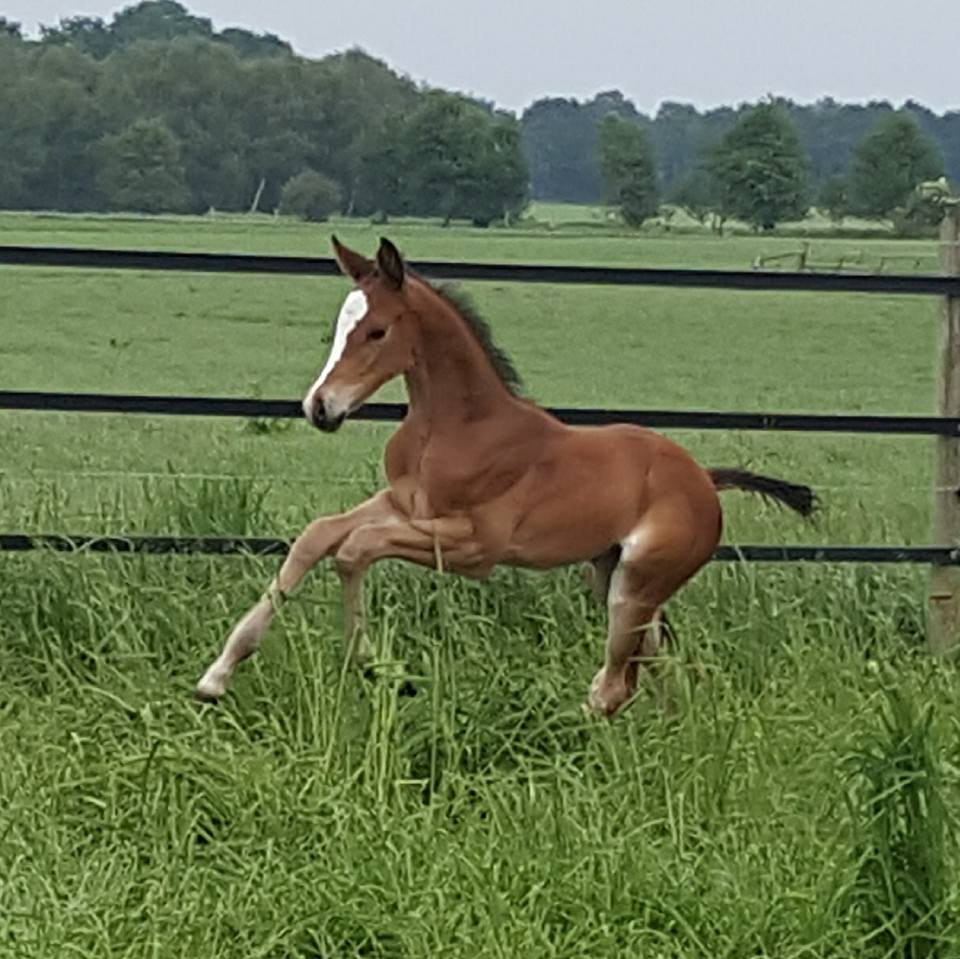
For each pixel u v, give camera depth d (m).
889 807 4.86
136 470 10.46
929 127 51.56
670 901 4.92
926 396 18.05
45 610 6.92
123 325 22.92
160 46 42.97
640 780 5.62
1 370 18.25
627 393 17.72
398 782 5.55
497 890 4.89
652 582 6.49
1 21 46.19
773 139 43.56
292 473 10.41
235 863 5.14
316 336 22.20
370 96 41.53
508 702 6.32
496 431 6.39
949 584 7.63
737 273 7.46
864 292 7.58
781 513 8.75
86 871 5.02
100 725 5.89
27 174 41.16
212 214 41.28
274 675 6.33
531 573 7.23
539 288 28.94
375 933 4.76
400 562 7.12
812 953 4.75
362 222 40.62
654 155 49.34
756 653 6.88
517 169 40.97
